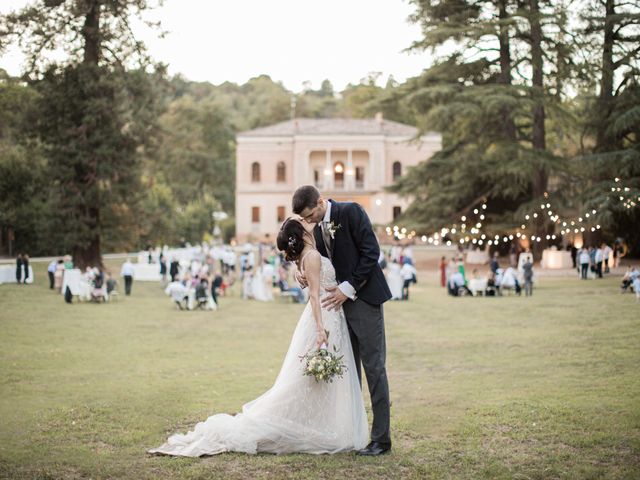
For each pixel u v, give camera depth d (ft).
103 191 109.50
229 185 318.24
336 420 17.34
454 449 17.47
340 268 17.49
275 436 17.10
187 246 180.86
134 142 111.65
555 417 20.52
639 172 115.44
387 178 237.25
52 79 106.52
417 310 66.74
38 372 32.35
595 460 16.26
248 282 87.51
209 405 23.91
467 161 128.26
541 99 116.37
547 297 75.10
